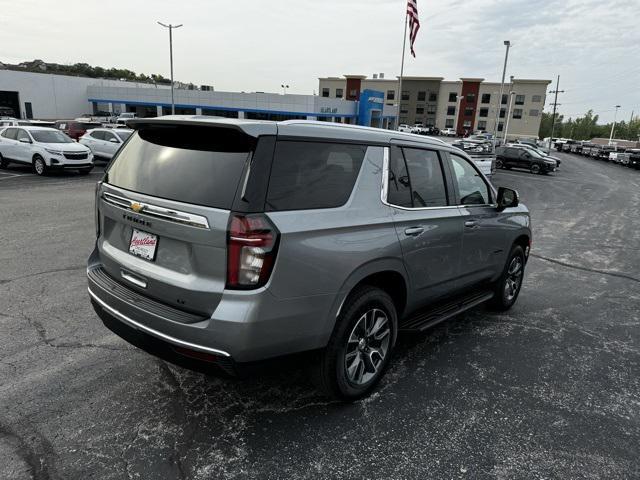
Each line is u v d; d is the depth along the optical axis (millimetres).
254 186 2439
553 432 3031
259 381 3459
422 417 3117
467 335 4523
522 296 5805
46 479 2422
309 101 49500
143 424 2904
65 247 6836
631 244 9547
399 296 3488
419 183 3529
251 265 2406
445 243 3717
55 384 3293
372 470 2600
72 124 25406
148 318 2662
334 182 2850
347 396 3146
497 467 2676
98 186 3240
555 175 29125
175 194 2637
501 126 97500
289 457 2670
